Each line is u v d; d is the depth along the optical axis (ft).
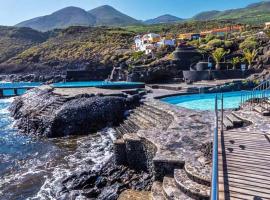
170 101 98.07
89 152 65.16
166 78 154.61
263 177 25.29
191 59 174.19
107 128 84.58
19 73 297.53
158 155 35.14
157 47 235.61
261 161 28.68
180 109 68.80
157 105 77.56
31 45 458.50
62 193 44.93
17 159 64.34
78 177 48.93
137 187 41.32
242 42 198.08
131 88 123.34
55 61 301.63
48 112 89.71
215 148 21.01
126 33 372.99
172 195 27.81
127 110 88.84
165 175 33.47
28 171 56.70
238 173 26.16
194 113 62.13
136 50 273.54
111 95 97.30
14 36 516.73
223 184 24.17
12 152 69.72
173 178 32.19
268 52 167.73
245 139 35.70
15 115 109.50
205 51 187.21
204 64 160.25
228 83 123.75
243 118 46.96
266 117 47.57
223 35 244.63
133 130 70.03
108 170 48.65
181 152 36.06
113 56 258.37
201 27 394.93
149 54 224.53
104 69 211.82
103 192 42.86
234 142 34.71
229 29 285.02
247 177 25.34
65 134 82.58
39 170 56.90
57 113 84.43
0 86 185.57
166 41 242.17
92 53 303.48
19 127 94.94
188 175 30.04
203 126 49.39
